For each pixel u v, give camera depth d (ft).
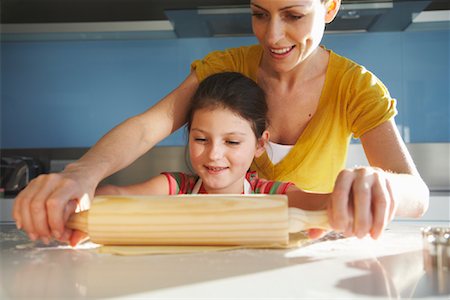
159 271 1.48
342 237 2.15
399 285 1.26
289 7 2.72
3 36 7.21
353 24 6.73
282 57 2.94
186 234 1.85
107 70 7.45
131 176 7.25
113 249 1.87
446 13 6.48
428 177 7.07
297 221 1.84
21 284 1.35
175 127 3.50
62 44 7.48
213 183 3.30
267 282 1.31
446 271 1.43
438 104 7.02
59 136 7.60
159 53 7.35
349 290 1.21
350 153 6.95
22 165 6.90
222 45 7.23
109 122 7.52
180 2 6.51
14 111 7.63
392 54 7.03
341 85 3.25
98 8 6.71
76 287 1.30
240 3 6.54
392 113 3.01
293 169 3.45
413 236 2.17
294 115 3.44
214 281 1.33
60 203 1.94
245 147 3.31
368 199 1.78
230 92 3.29
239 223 1.82
